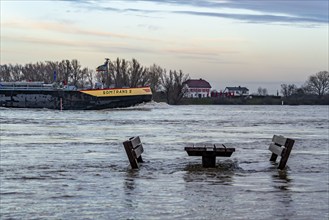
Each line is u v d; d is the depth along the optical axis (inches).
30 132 1651.1
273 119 3075.8
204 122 2576.3
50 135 1519.4
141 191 557.6
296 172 716.7
